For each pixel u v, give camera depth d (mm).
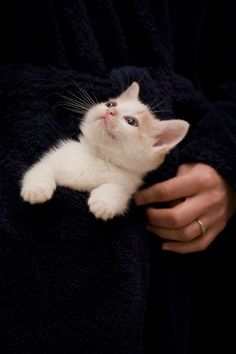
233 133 564
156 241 552
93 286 468
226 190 544
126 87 559
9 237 467
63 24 530
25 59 524
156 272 552
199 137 563
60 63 528
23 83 503
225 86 676
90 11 550
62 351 461
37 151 500
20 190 482
